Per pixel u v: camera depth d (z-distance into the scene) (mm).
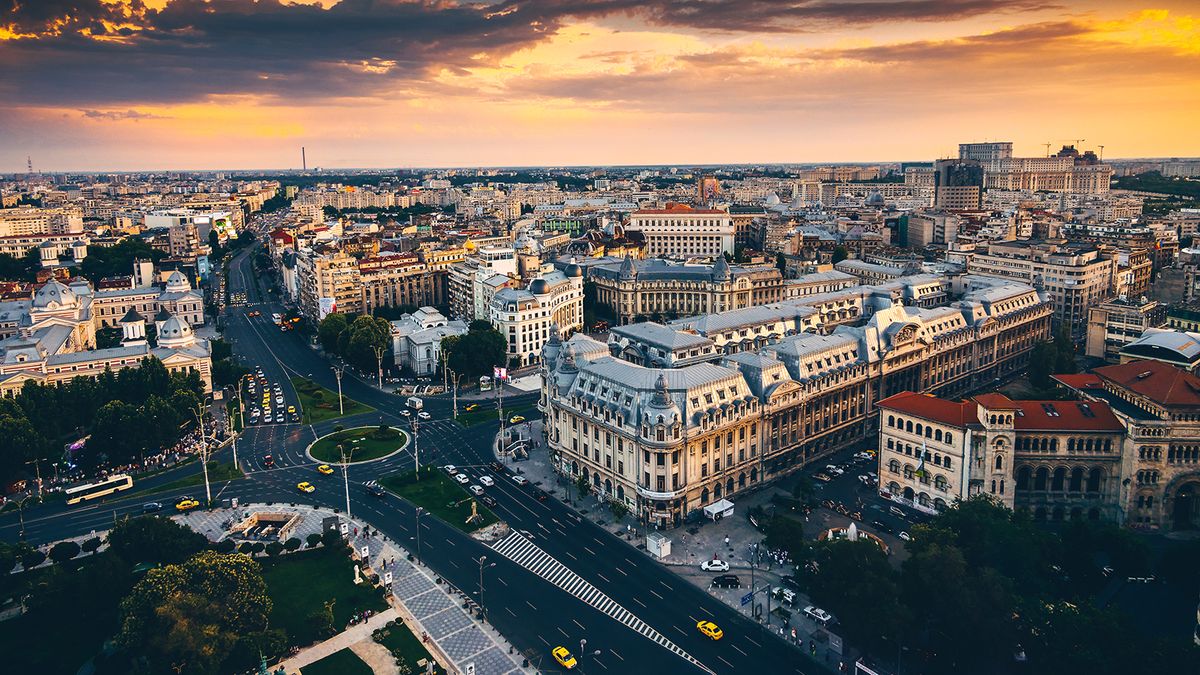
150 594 180125
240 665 180750
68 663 190125
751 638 196750
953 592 179875
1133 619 180750
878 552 195750
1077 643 166375
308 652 192000
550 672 184250
